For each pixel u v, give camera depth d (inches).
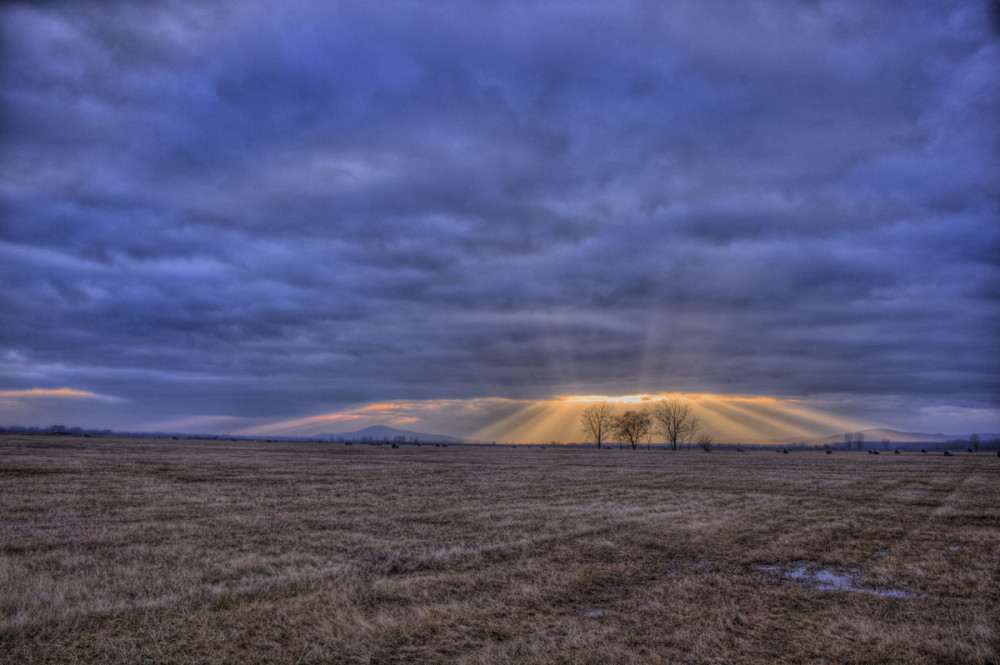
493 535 621.0
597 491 1113.4
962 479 1502.2
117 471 1316.4
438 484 1203.9
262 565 470.0
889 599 398.3
